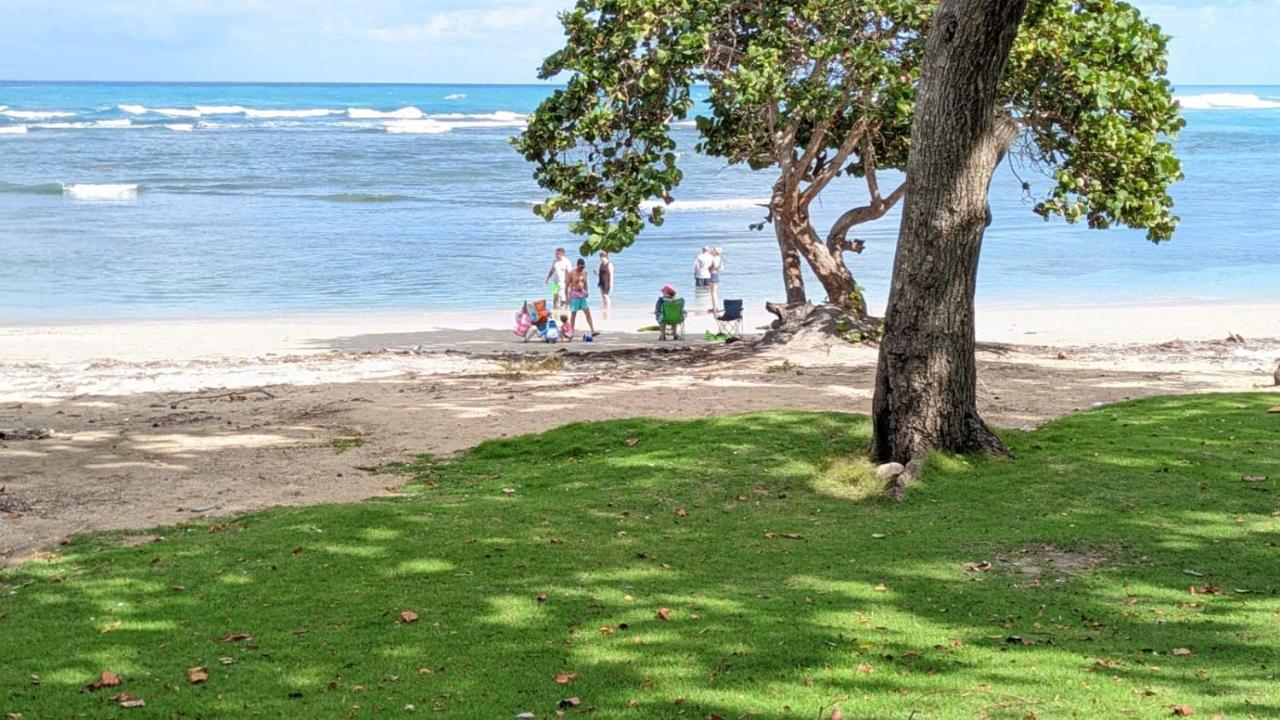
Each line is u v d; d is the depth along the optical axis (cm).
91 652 755
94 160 7950
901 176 7700
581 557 969
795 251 2511
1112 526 1041
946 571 930
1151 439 1359
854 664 721
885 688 681
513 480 1292
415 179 7162
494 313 3275
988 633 781
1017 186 7088
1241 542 985
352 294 3556
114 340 2739
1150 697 658
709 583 902
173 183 6694
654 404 1783
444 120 13538
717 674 706
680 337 2803
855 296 2512
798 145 2534
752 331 2950
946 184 1229
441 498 1215
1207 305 3412
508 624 798
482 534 1032
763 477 1252
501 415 1716
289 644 764
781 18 2191
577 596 861
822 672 708
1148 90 2264
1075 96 2231
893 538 1034
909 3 2088
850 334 2352
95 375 2191
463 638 772
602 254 3073
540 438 1491
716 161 8731
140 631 796
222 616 823
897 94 2092
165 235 4712
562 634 780
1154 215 2305
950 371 1261
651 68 2122
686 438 1408
